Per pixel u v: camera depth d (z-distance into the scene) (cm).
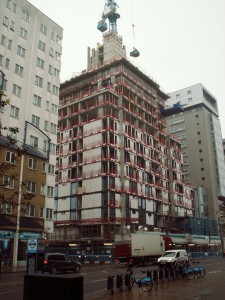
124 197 6125
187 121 11375
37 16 5006
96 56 8350
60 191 6656
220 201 10725
